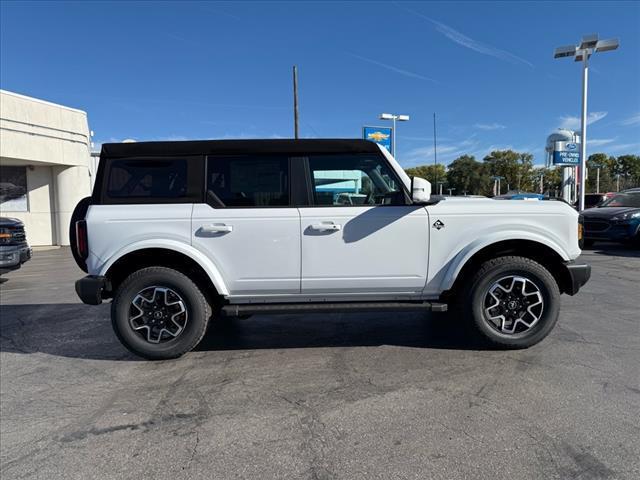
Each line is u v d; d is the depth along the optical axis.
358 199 4.10
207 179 4.02
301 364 3.91
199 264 3.90
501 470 2.36
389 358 3.99
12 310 6.35
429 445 2.60
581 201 18.55
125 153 4.02
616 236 11.29
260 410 3.09
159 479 2.37
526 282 3.99
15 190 16.78
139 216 3.93
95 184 4.02
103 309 6.31
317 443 2.66
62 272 10.56
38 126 15.86
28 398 3.39
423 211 4.01
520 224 4.03
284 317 5.49
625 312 5.40
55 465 2.52
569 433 2.70
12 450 2.68
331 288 4.06
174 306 4.02
